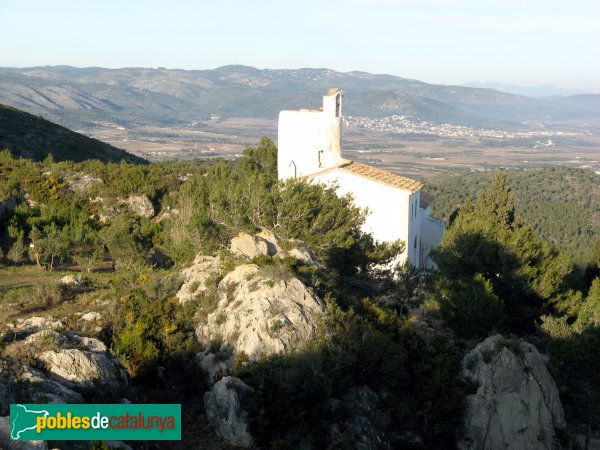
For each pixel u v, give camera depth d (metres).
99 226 44.38
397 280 32.38
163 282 22.80
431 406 20.42
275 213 29.64
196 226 28.36
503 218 47.22
